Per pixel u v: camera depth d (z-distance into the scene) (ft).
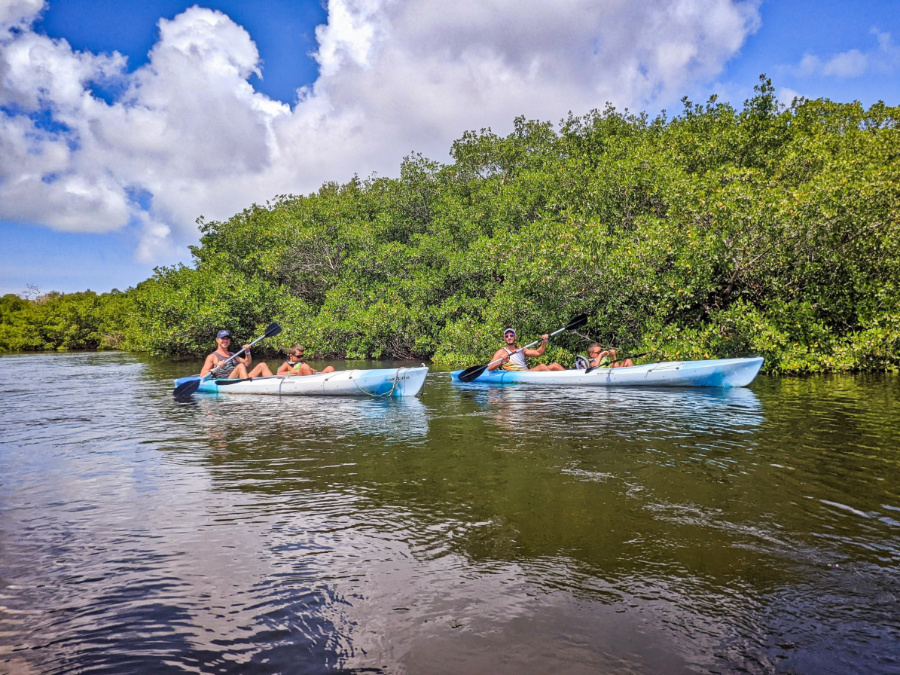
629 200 43.93
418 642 6.19
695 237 35.63
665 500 10.52
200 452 15.31
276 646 6.19
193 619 6.77
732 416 19.29
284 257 69.67
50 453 15.49
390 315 57.00
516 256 44.06
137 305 81.35
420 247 62.49
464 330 48.37
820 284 36.94
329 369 30.48
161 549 8.79
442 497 10.99
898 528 9.04
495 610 6.81
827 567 7.72
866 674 5.48
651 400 23.41
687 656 5.83
